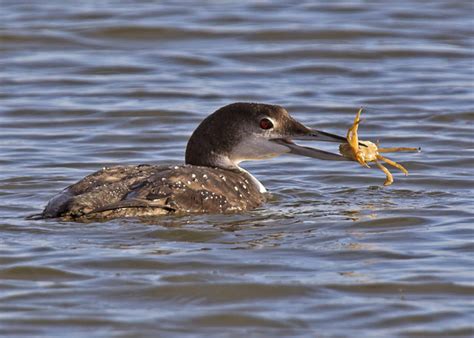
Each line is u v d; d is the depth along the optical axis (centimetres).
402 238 1268
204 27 2731
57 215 1307
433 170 1678
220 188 1381
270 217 1359
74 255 1185
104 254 1187
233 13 2884
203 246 1228
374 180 1616
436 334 988
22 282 1111
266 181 1612
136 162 1759
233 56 2528
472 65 2458
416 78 2358
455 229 1303
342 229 1307
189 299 1070
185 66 2466
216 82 2336
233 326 1005
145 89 2261
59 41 2627
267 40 2653
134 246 1221
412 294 1080
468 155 1777
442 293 1082
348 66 2456
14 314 1026
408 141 1895
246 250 1213
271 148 1506
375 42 2630
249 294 1082
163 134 1944
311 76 2398
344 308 1045
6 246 1216
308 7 2958
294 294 1080
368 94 2234
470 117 2047
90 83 2322
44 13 2866
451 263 1168
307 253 1207
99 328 996
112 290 1088
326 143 1895
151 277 1123
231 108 1516
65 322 1009
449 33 2702
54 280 1116
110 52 2569
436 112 2080
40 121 2033
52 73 2394
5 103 2152
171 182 1345
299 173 1669
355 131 1491
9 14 2859
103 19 2809
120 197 1312
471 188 1559
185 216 1328
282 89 2283
